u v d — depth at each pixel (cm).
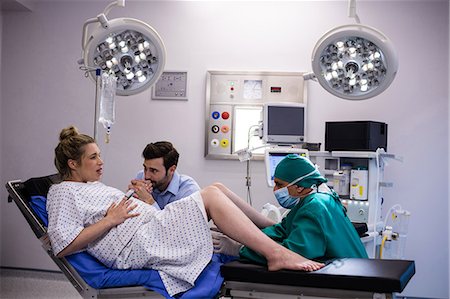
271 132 348
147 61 288
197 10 418
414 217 393
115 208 223
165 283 208
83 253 220
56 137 434
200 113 416
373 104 400
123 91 293
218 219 212
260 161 410
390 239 316
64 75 433
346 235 225
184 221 215
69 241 209
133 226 220
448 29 391
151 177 290
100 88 288
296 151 330
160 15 421
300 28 409
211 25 417
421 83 395
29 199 233
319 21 407
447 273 389
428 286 391
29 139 437
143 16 423
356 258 209
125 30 276
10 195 227
